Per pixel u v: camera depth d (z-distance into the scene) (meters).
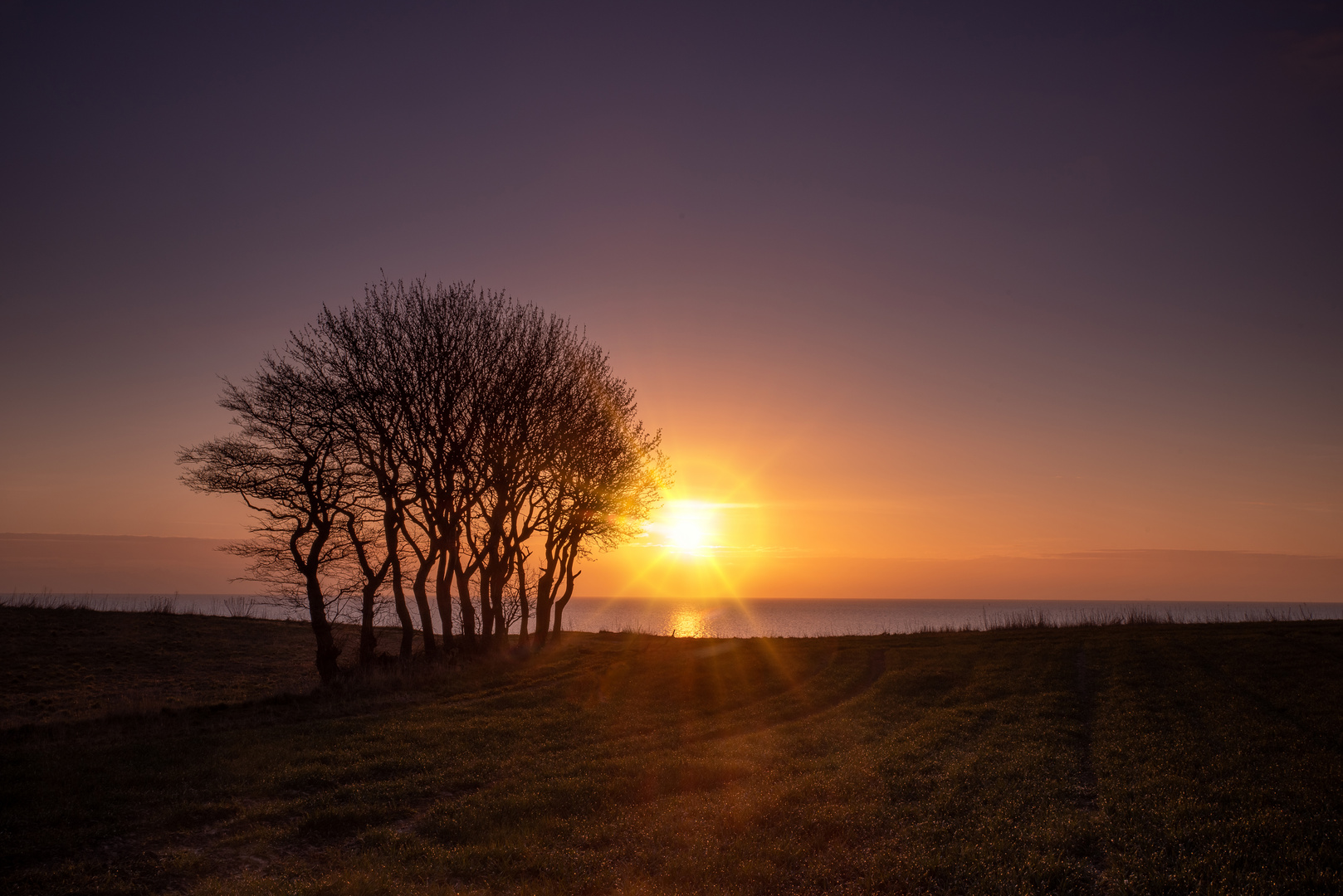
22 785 15.28
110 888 10.79
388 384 36.94
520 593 47.81
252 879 11.25
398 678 31.34
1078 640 43.44
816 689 31.83
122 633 46.22
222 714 24.11
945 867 11.94
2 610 49.50
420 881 11.38
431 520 39.09
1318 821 13.85
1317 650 36.38
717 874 11.73
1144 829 13.56
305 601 36.41
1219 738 20.73
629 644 49.56
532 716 25.19
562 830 13.86
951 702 28.05
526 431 40.19
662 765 18.56
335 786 16.52
